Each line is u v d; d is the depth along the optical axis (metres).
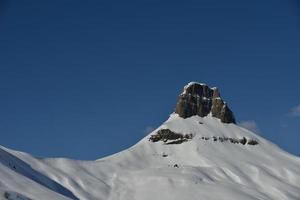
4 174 173.12
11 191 149.38
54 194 168.88
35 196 161.62
